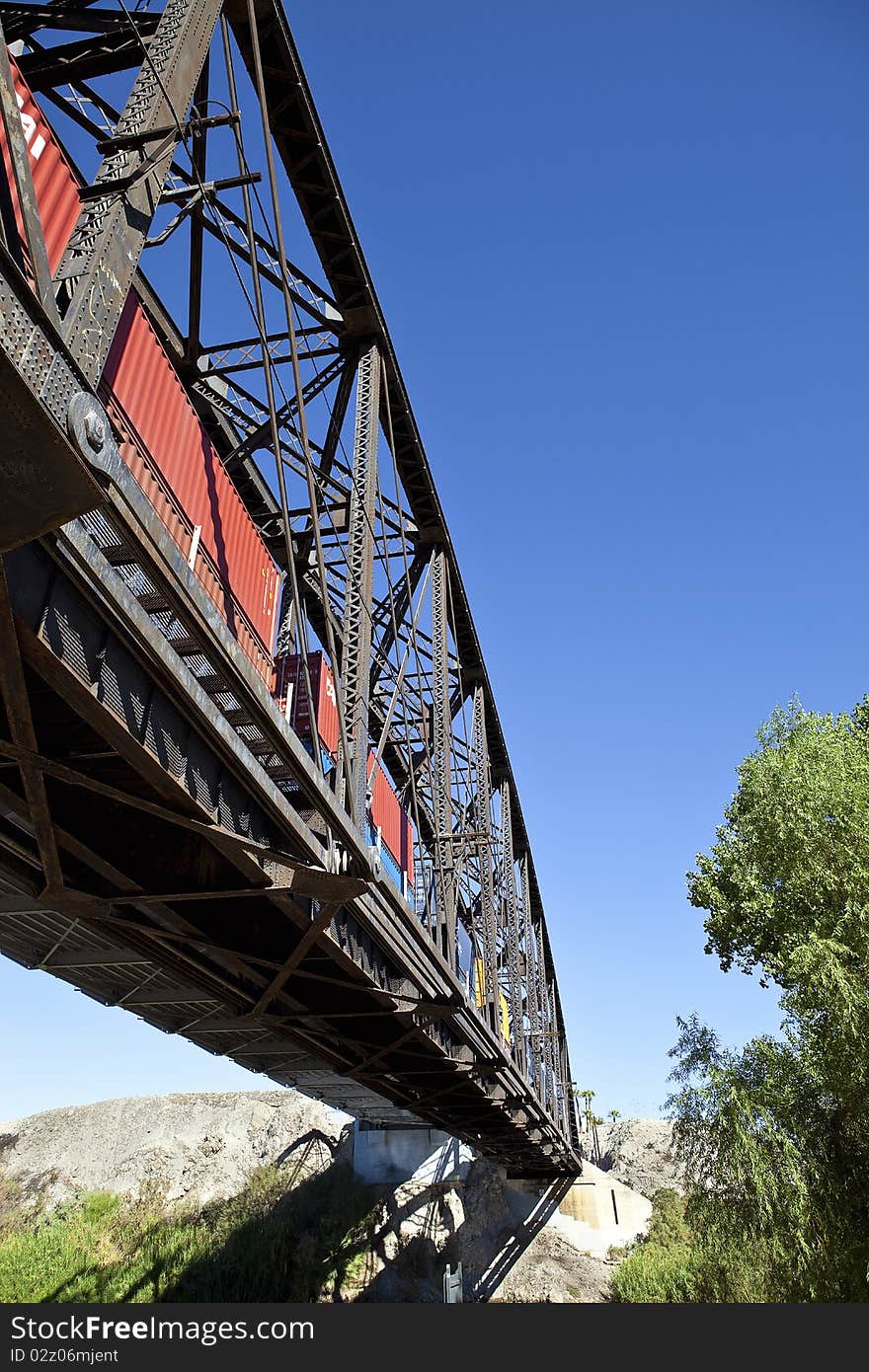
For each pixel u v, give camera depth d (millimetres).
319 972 17594
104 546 8594
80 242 6809
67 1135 83188
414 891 20547
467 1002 18172
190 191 8453
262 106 9625
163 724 9633
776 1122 21969
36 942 16391
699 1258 31469
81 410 5590
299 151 14359
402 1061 24000
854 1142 21094
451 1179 54906
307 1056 24000
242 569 13250
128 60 9469
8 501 5281
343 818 10008
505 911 30875
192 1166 69812
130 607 6926
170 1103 83875
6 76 5371
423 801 21922
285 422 15859
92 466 5645
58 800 10648
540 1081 35750
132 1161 73125
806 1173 21094
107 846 11438
